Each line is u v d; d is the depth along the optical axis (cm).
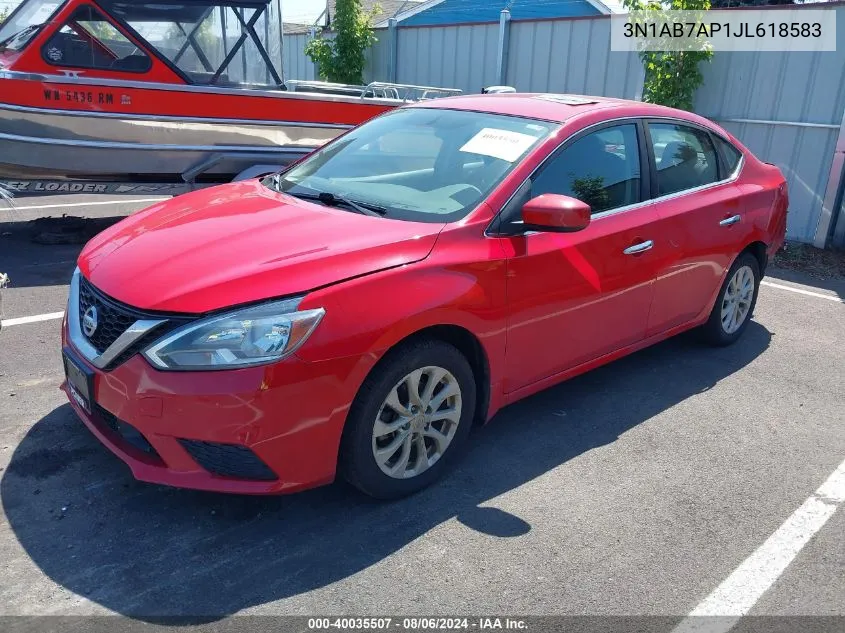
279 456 276
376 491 311
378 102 776
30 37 666
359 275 288
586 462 364
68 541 286
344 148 423
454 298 310
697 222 442
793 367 501
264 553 286
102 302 291
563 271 358
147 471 283
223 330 266
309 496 324
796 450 388
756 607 272
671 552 300
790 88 823
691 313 467
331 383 278
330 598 264
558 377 383
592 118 394
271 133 723
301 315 271
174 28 704
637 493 340
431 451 334
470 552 292
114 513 305
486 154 368
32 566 272
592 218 379
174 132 680
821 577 291
